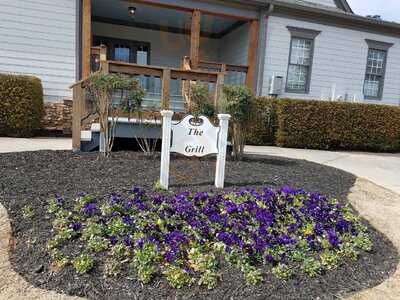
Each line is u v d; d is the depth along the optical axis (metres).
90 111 5.69
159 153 5.40
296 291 2.39
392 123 9.91
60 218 2.93
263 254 2.68
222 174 4.00
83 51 8.59
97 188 3.63
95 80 4.89
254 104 5.74
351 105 9.46
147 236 2.75
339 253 2.88
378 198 4.52
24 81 7.66
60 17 8.61
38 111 7.99
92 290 2.25
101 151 5.20
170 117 3.79
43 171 4.12
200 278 2.37
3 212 3.02
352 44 11.69
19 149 5.73
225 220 3.09
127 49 12.22
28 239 2.71
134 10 10.61
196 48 9.64
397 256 3.08
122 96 5.14
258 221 3.15
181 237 2.73
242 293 2.31
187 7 9.48
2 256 2.53
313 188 4.37
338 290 2.46
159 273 2.40
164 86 6.17
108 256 2.52
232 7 9.99
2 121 7.57
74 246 2.62
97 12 10.98
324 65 11.43
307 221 3.32
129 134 5.69
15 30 8.35
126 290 2.26
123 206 3.15
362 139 9.67
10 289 2.23
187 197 3.48
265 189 3.82
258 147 8.70
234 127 5.62
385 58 12.29
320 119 9.23
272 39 10.66
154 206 3.23
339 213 3.65
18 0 8.30
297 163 5.91
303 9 10.50
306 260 2.66
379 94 12.44
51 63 8.66
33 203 3.19
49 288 2.26
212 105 5.68
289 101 9.02
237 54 11.85
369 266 2.82
